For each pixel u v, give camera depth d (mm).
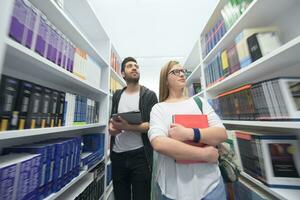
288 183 912
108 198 2002
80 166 1245
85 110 1465
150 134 834
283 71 1070
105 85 2051
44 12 1009
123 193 1473
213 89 1834
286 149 964
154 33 2879
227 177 873
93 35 2070
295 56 860
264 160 970
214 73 1692
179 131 759
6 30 562
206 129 771
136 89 1658
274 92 893
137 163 1416
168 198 750
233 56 1295
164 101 1023
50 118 958
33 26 785
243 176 1202
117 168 1496
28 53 714
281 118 852
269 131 1223
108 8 2357
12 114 706
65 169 1016
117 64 2691
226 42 1470
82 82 1304
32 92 822
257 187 1081
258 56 1000
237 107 1254
